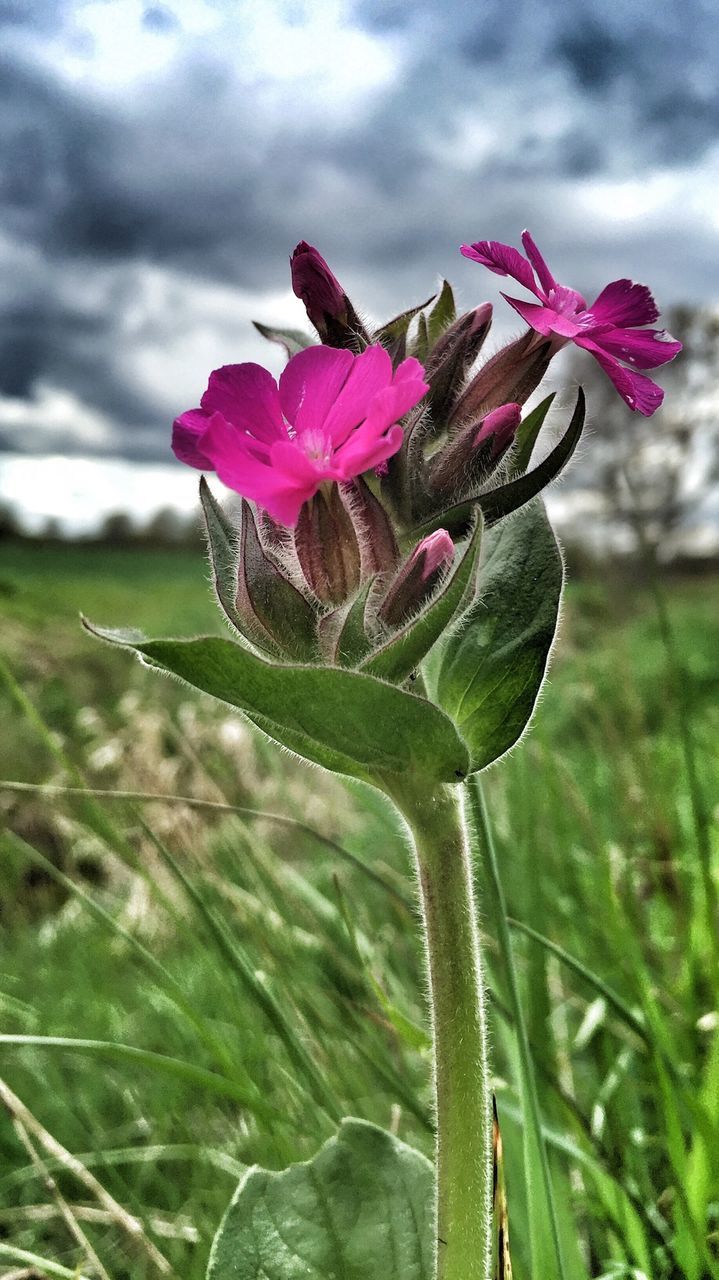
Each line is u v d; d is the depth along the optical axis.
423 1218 0.10
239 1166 0.12
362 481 0.09
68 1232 0.13
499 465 0.10
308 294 0.10
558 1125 0.12
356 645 0.08
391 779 0.09
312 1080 0.11
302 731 0.08
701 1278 0.10
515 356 0.10
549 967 0.14
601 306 0.10
